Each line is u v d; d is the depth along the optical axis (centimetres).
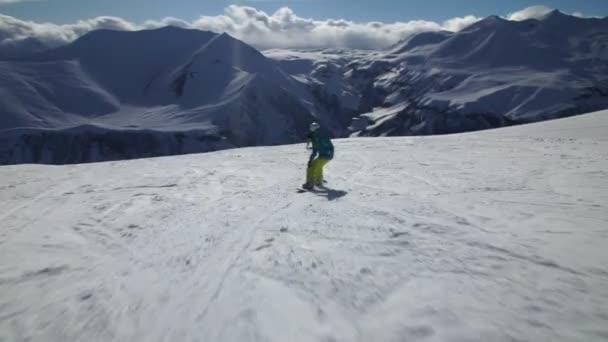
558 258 446
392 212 663
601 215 601
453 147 1770
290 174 1170
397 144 2000
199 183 1055
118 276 473
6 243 613
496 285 389
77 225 698
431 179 990
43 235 649
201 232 608
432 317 340
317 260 469
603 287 377
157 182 1099
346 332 329
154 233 625
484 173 1046
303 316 354
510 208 666
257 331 337
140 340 345
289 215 674
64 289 448
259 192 904
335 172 1173
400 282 405
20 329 374
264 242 541
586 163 1138
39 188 1088
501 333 312
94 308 403
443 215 634
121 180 1165
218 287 420
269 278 429
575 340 300
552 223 571
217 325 353
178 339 340
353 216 648
